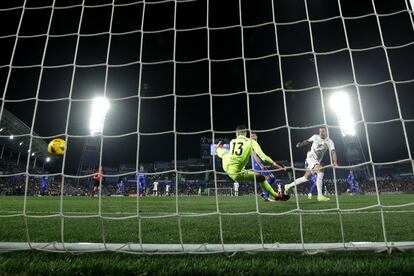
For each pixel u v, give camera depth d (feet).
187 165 119.44
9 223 13.94
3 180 96.27
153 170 118.62
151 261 7.49
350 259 7.43
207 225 12.92
